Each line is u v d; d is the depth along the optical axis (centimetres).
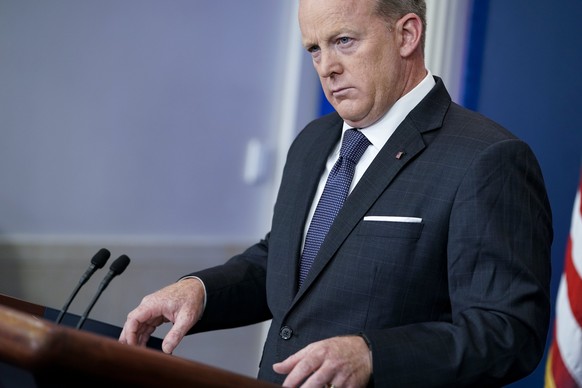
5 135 585
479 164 243
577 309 378
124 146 628
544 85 519
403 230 246
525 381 521
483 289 234
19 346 134
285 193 287
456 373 221
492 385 229
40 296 601
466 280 237
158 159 641
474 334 225
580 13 509
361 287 247
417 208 247
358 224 253
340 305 249
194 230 661
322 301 251
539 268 238
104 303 621
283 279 267
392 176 253
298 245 268
